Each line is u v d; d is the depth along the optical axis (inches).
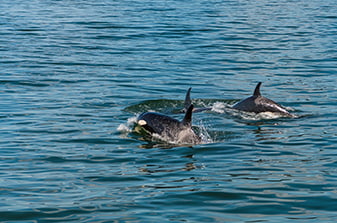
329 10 1882.4
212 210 408.5
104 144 575.5
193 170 498.0
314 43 1257.4
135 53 1121.4
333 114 715.4
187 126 602.5
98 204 418.6
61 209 408.8
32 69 951.6
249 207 414.3
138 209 409.7
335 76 949.8
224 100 799.1
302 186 458.3
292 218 394.9
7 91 799.7
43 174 482.9
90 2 1988.2
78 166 506.0
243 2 2095.2
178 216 397.7
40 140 582.2
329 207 414.3
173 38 1295.5
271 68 1011.9
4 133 603.2
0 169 493.4
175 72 968.3
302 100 794.2
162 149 563.8
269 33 1384.1
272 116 709.9
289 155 545.0
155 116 629.9
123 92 818.2
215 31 1397.6
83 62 1023.0
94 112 703.7
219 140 601.3
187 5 1946.4
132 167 505.7
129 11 1747.0
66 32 1336.1
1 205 414.9
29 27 1385.3
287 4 2060.8
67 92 805.2
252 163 519.2
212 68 1005.2
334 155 544.1
